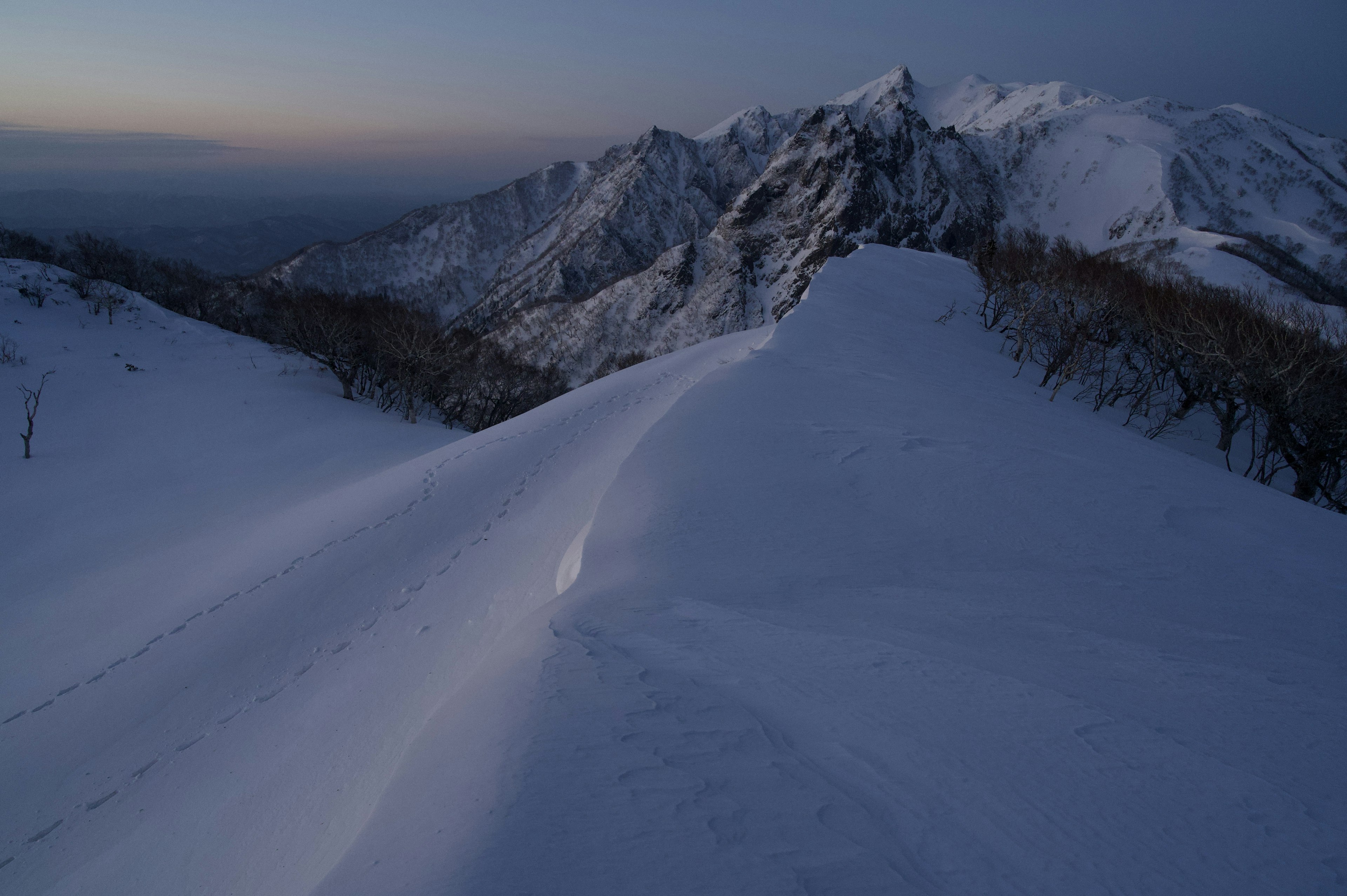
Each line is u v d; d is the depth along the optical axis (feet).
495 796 11.91
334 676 40.73
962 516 36.42
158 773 36.63
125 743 39.73
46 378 122.21
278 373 147.84
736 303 501.15
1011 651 20.75
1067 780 13.55
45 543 77.00
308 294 190.29
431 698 34.68
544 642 20.30
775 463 42.06
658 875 9.78
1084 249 129.08
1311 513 43.65
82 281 165.58
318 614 48.42
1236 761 14.88
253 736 37.24
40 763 39.50
